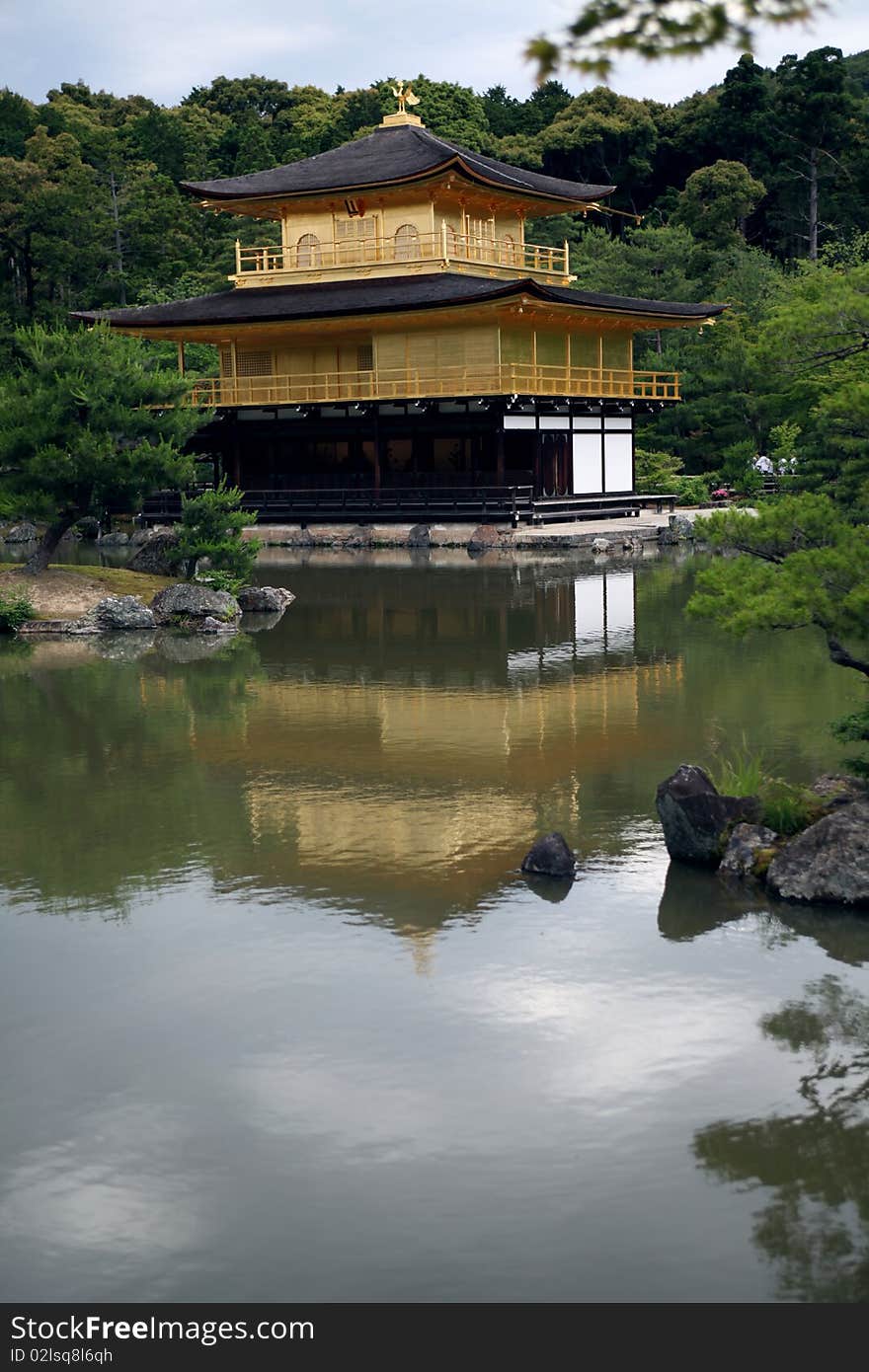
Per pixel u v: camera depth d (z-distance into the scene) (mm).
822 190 112125
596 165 119312
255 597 39156
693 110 119062
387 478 62406
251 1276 8750
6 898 15125
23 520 66375
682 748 20859
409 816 17797
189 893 15156
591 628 34438
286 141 126875
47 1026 12039
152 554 42750
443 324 60438
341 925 14156
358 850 16500
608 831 17047
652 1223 9141
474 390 58000
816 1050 11344
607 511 63969
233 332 63906
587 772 19750
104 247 103188
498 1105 10555
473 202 67125
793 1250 8867
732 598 14562
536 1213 9250
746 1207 9289
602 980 12711
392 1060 11281
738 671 27734
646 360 78188
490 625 35156
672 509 68062
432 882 15344
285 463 65438
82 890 15328
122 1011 12297
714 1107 10492
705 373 72500
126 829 17500
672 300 87188
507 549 54938
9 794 19297
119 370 36281
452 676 27875
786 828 15875
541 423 60719
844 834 14773
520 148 114938
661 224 113875
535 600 39719
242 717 24172
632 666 28656
